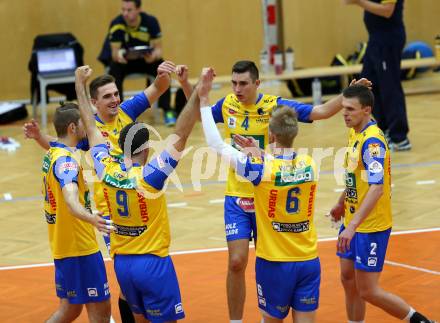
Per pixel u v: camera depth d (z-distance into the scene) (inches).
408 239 922.7
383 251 646.5
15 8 1895.9
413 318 644.7
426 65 1765.5
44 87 1651.1
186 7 1964.8
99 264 649.0
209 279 834.2
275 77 1733.5
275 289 599.5
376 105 1354.6
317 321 712.4
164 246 603.2
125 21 1589.6
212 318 733.9
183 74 669.9
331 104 695.7
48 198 643.5
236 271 692.1
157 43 1611.7
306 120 706.8
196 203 1115.3
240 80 699.4
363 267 643.5
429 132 1451.8
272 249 597.0
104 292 652.1
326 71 1740.9
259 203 600.4
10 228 1048.2
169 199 1140.5
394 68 1325.0
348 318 684.7
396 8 1315.2
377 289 647.8
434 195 1087.0
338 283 802.2
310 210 599.5
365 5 1304.1
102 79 705.6
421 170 1211.9
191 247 938.7
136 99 730.8
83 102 642.2
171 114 1614.2
